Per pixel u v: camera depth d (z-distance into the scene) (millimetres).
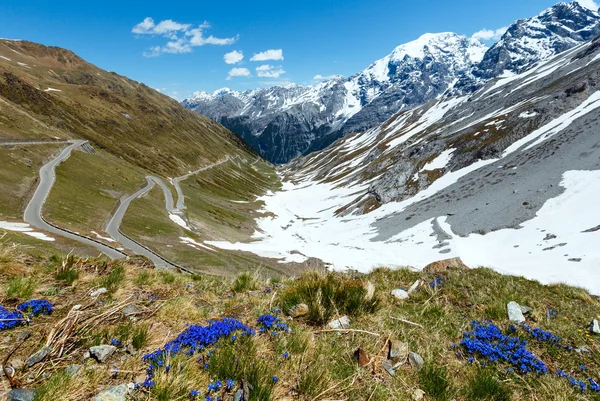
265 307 6703
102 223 66750
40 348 3992
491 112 175000
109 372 3822
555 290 10203
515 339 5867
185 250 63406
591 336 6652
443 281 9703
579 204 62531
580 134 91750
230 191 191250
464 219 77562
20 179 67625
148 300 6395
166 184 129750
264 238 107938
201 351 4469
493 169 103562
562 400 4367
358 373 4520
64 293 6203
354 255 74500
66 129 156750
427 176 122438
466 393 4508
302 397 3998
